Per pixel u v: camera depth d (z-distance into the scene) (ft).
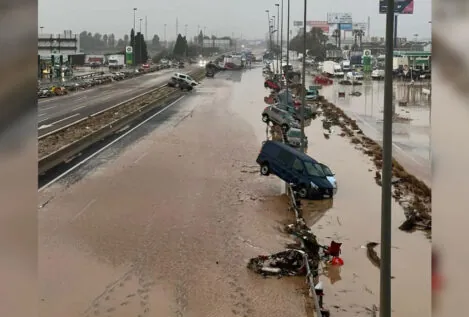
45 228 46.68
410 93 199.41
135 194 59.16
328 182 62.44
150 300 33.22
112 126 104.22
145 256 40.86
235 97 176.55
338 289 37.01
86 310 31.60
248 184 65.77
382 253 21.80
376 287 37.55
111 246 42.80
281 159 64.95
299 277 37.40
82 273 37.19
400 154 91.81
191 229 47.88
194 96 178.60
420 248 46.26
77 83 199.93
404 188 67.31
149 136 98.02
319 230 50.96
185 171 71.51
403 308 34.12
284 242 45.11
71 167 71.20
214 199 58.54
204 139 96.94
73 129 97.71
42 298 32.96
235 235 46.70
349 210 57.93
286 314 31.68
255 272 38.04
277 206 56.85
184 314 31.45
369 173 76.59
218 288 35.22
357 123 132.26
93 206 53.98
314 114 139.03
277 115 114.32
